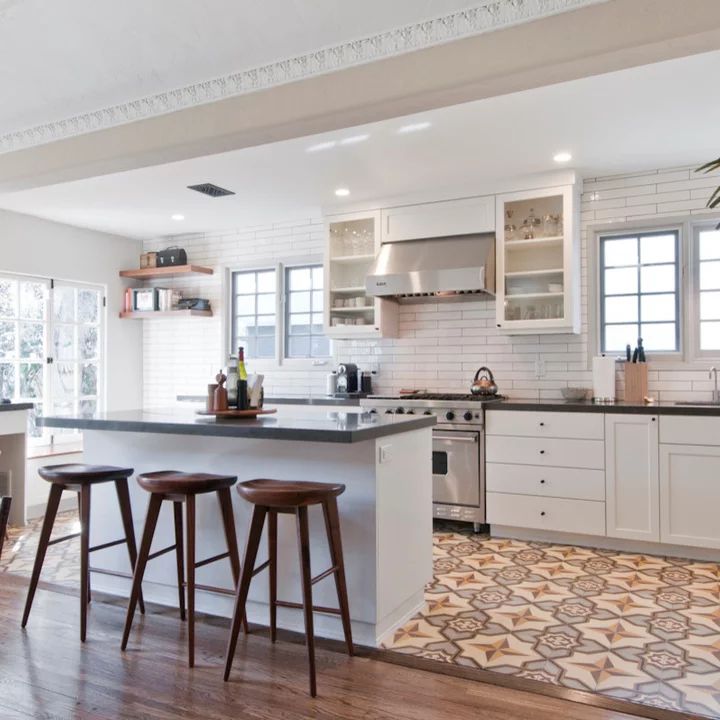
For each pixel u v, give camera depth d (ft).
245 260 20.40
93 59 9.47
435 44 8.20
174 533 10.11
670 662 8.15
